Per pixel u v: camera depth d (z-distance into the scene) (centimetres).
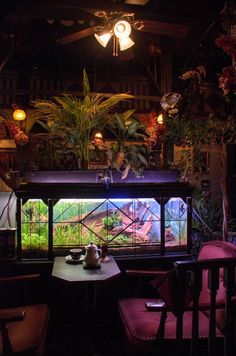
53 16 435
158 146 465
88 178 373
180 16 438
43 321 288
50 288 354
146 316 293
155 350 259
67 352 329
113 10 396
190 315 297
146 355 270
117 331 363
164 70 513
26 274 349
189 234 375
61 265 322
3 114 498
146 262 363
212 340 242
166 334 264
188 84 499
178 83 523
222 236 452
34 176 369
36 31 507
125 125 395
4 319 238
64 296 358
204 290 300
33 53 573
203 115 625
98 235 361
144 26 410
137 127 401
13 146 551
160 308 255
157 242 371
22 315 243
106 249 342
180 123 440
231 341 246
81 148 388
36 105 403
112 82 624
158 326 275
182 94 500
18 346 249
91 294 360
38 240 355
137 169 380
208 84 628
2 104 564
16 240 354
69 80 620
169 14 435
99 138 400
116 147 394
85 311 339
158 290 239
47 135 426
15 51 545
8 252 348
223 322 264
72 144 385
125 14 374
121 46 367
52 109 394
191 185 377
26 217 352
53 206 351
